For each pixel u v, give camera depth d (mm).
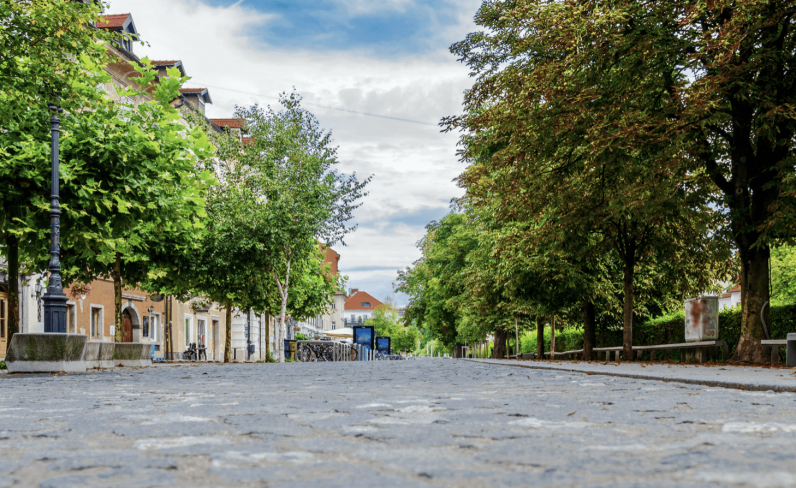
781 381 7703
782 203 15242
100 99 17469
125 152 15258
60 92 16047
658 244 20969
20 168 14461
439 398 6496
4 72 14820
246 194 29406
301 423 4520
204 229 27562
